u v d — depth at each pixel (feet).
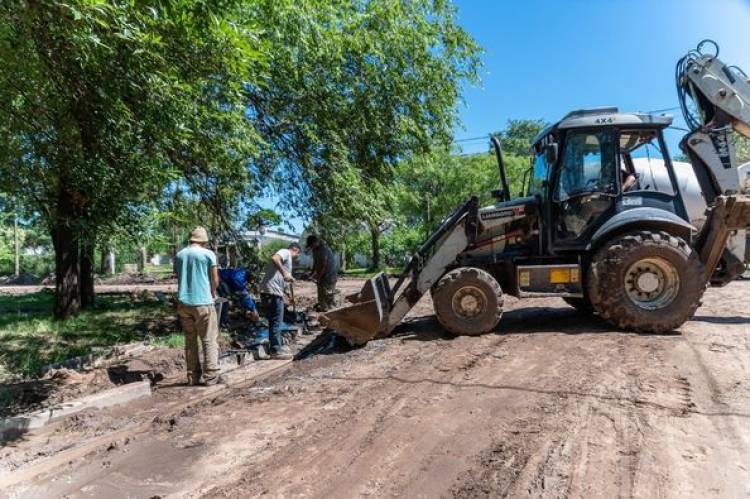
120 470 11.32
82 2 11.17
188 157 23.22
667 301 20.86
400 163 35.58
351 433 12.45
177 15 12.94
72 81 15.72
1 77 15.64
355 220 32.12
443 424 12.59
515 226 23.86
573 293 22.04
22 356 23.62
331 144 29.99
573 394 14.03
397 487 9.73
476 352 19.22
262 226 33.01
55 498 10.25
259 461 11.27
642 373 15.55
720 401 13.09
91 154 20.52
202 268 18.54
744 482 9.26
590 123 22.34
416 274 23.11
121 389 17.37
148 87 15.24
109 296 51.11
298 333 27.99
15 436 14.01
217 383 18.72
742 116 22.98
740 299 31.83
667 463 10.01
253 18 19.94
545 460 10.38
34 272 117.39
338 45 27.32
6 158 24.11
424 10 33.40
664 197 22.44
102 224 26.94
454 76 34.58
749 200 20.58
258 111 29.37
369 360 19.58
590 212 22.38
